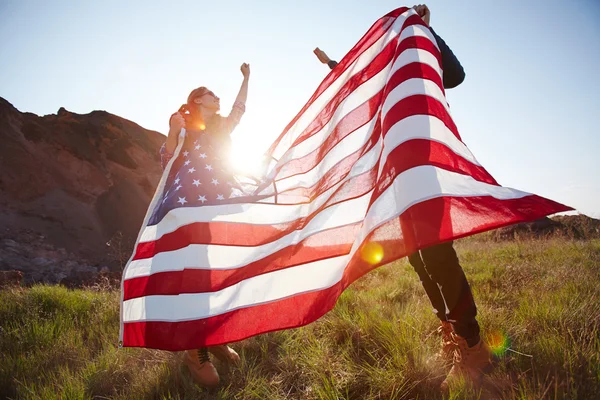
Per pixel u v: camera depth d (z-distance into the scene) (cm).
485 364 221
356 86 311
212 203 312
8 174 5003
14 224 4522
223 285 281
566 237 927
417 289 446
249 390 257
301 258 258
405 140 197
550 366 215
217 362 305
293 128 361
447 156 192
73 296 530
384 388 236
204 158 332
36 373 307
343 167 287
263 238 293
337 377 260
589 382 197
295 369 281
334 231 249
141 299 295
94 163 6153
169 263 299
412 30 246
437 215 168
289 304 246
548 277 432
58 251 4384
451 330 250
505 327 275
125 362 321
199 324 269
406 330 288
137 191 6247
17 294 537
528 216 154
